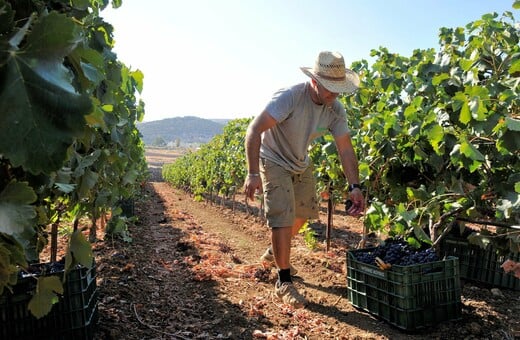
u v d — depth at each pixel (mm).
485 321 3713
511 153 3781
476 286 4730
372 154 4820
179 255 6195
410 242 3938
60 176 2012
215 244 7102
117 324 3314
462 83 4406
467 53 4930
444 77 4398
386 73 5816
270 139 3998
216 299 4129
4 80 1007
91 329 2963
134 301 3879
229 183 12359
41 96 1019
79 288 2824
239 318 3619
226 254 6312
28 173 1494
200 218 11516
